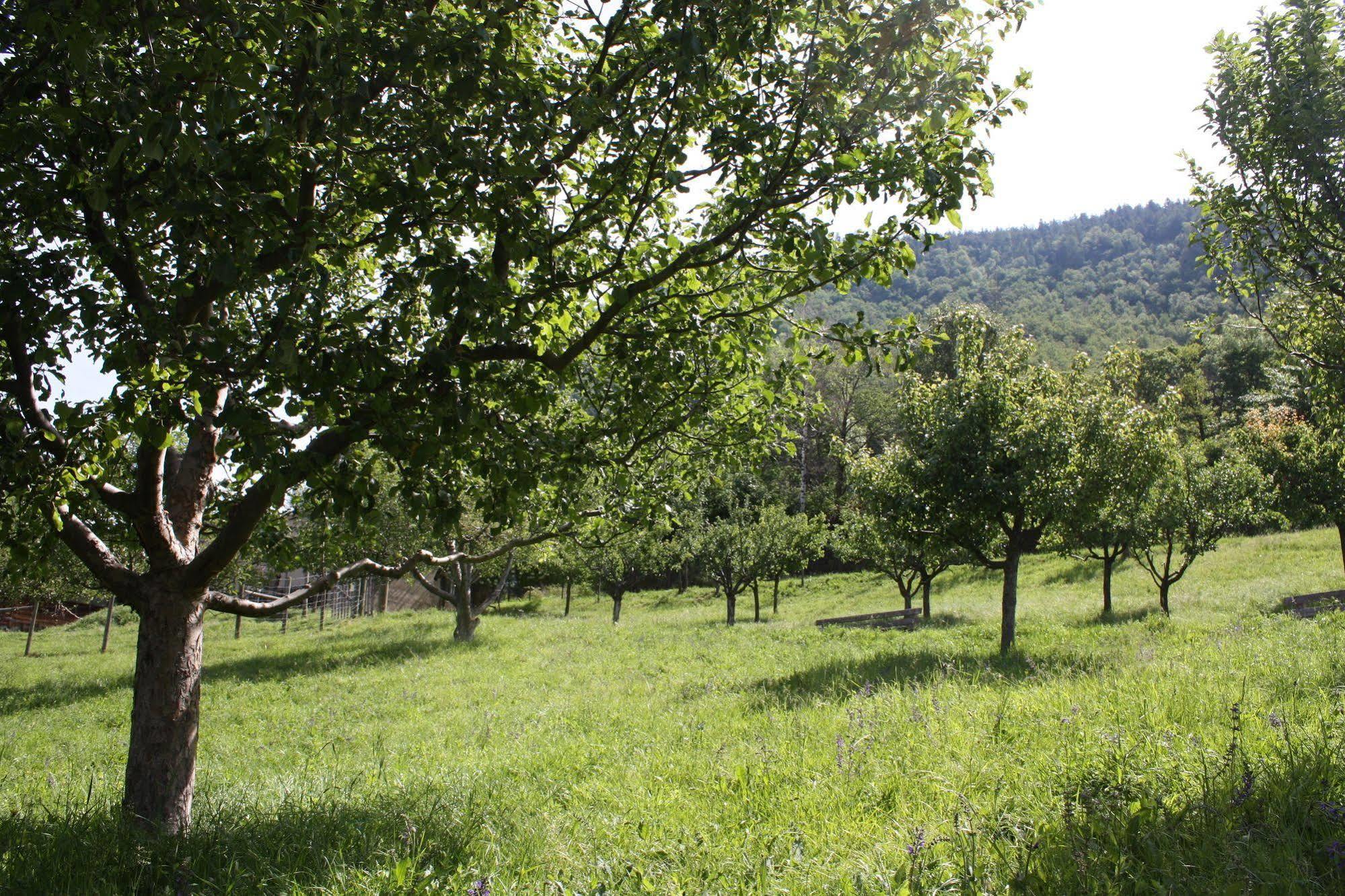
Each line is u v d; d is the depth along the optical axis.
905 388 16.97
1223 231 8.32
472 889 3.83
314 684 17.69
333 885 4.18
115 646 33.03
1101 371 17.33
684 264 5.28
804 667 14.17
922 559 26.44
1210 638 11.66
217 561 5.69
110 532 6.78
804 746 7.12
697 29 4.62
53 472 4.87
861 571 48.66
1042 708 7.17
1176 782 4.63
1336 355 8.21
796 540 33.62
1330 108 6.90
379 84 4.60
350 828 5.25
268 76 4.44
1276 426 23.77
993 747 6.15
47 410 5.51
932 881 3.71
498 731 11.21
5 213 4.69
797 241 5.16
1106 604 21.67
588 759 8.12
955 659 12.82
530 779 7.54
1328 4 7.06
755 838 4.77
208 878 4.49
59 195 4.60
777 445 7.94
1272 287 8.17
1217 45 7.64
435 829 5.22
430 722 12.62
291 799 6.30
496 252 5.15
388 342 4.65
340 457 5.62
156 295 5.61
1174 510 20.38
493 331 4.34
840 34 4.95
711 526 33.59
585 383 7.13
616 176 5.35
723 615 38.88
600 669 17.39
